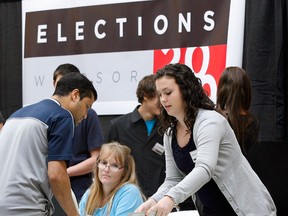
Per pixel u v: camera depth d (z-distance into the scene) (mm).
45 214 4180
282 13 5875
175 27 6480
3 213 3965
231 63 6117
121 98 6793
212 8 6254
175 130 3852
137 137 5934
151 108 5840
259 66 5941
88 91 4215
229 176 3697
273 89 5879
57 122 4047
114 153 4605
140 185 5875
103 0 6906
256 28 5965
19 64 7559
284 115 5855
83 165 5625
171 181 3947
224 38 6172
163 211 3307
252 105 5922
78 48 7039
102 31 6906
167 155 3971
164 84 3662
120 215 4445
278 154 5914
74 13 7062
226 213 3814
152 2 6625
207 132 3572
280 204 5961
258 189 3758
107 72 6875
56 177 3986
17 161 4008
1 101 7656
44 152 4062
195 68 6336
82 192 5656
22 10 7359
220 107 4516
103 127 6988
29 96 7309
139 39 6695
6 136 4109
